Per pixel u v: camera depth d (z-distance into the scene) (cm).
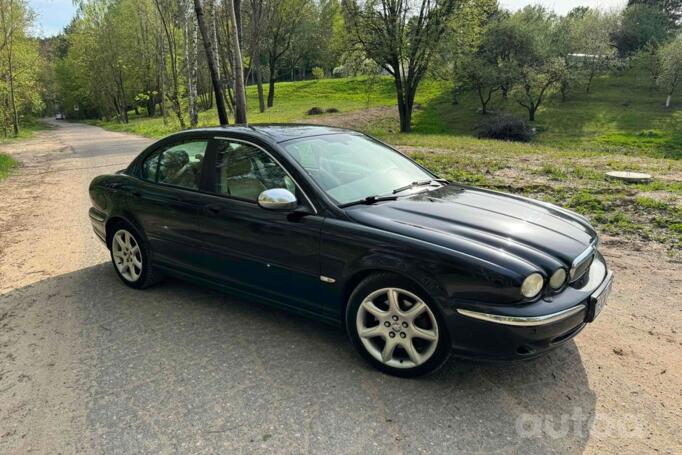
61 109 9831
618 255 516
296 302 346
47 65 7738
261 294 365
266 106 5206
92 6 5034
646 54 5316
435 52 2894
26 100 4384
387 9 2938
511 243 288
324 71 7781
